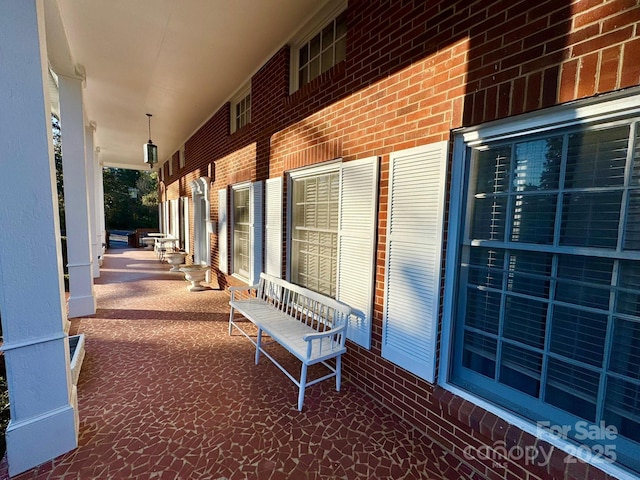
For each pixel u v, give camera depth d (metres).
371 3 2.57
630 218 1.43
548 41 1.54
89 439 2.07
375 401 2.59
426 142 2.16
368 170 2.59
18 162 1.73
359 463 1.93
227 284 5.90
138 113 6.31
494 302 1.95
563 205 1.64
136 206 22.77
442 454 2.02
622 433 1.50
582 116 1.50
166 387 2.72
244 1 2.92
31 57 1.71
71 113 4.22
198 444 2.05
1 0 1.62
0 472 1.81
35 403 1.86
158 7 3.00
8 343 1.76
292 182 3.88
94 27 3.33
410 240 2.26
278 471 1.85
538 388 1.77
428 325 2.15
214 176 6.38
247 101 5.09
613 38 1.34
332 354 2.57
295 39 3.57
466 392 2.03
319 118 3.19
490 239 1.95
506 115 1.71
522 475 1.69
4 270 1.74
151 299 5.55
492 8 1.77
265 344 3.67
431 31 2.11
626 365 1.48
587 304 1.59
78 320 4.38
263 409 2.44
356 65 2.73
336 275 3.17
